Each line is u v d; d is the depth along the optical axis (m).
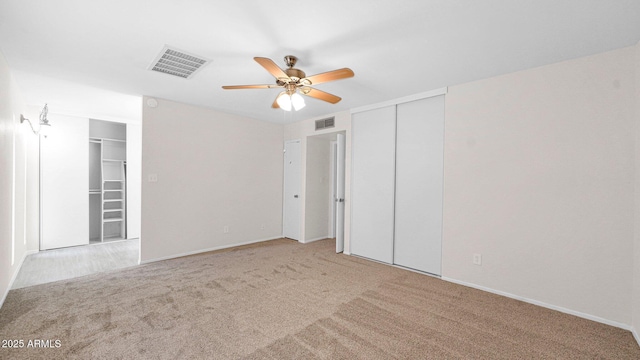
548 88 2.69
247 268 3.75
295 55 2.53
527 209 2.79
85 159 5.01
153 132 3.95
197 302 2.71
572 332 2.25
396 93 3.64
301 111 4.66
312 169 5.42
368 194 4.24
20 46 2.41
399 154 3.88
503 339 2.15
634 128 2.28
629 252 2.30
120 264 3.92
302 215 5.34
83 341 2.04
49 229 4.68
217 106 4.39
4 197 2.67
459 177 3.26
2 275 2.64
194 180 4.41
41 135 4.57
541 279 2.71
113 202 5.82
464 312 2.56
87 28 2.12
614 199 2.36
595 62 2.46
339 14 1.91
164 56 2.60
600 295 2.42
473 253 3.14
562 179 2.61
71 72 2.99
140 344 2.02
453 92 3.32
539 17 1.92
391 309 2.61
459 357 1.93
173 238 4.20
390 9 1.85
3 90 2.58
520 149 2.84
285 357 1.90
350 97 3.83
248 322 2.35
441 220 3.45
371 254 4.19
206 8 1.86
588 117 2.48
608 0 1.72
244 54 2.54
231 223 4.91
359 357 1.91
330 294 2.93
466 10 1.85
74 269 3.70
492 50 2.42
